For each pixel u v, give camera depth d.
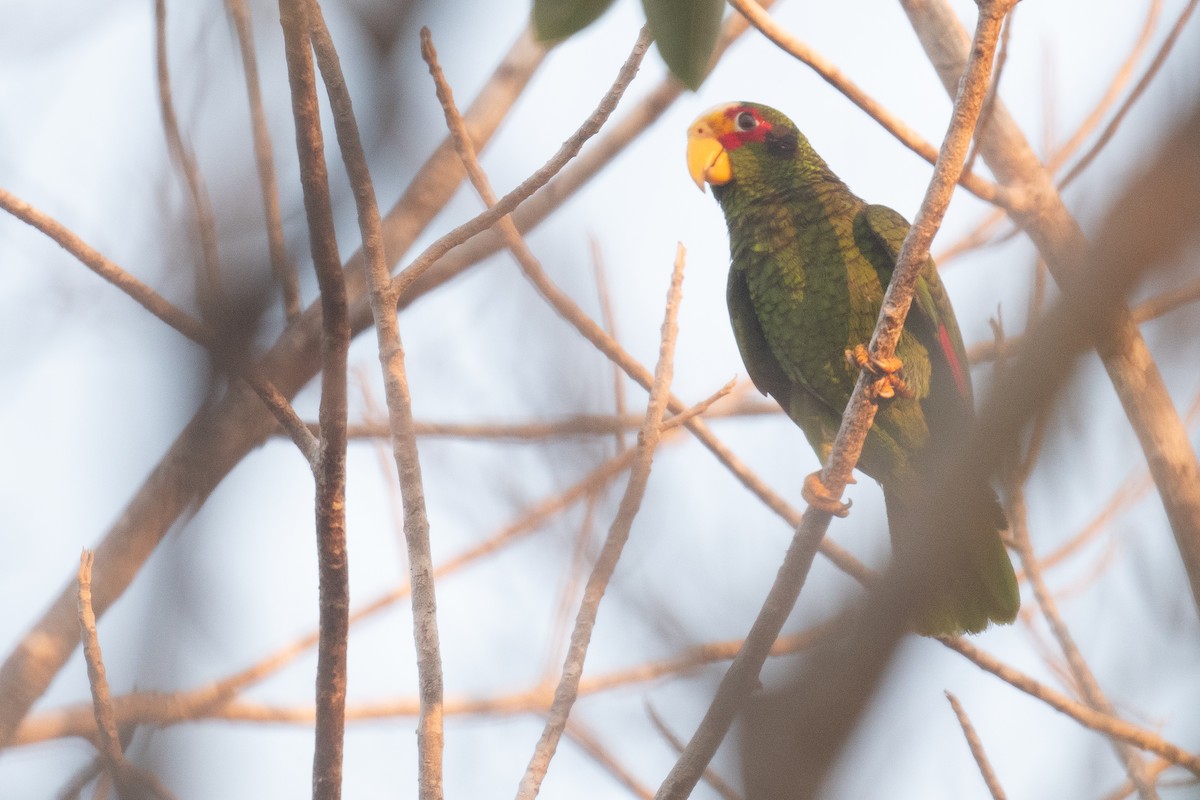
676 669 9.46
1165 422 8.30
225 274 7.50
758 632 6.76
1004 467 8.48
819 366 10.86
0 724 8.27
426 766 5.84
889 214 10.62
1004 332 8.54
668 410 10.93
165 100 7.76
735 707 6.53
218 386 8.11
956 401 10.55
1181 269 6.65
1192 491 8.26
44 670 8.44
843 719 6.24
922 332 10.59
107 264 6.59
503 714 9.51
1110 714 8.47
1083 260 6.21
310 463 5.91
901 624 6.57
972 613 9.84
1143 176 5.99
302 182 5.59
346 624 5.79
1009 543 9.30
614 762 9.18
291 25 5.53
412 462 6.32
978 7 6.45
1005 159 8.94
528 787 6.11
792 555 7.05
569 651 6.70
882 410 10.29
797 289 10.80
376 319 6.47
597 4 6.20
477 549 10.05
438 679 6.02
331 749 5.69
